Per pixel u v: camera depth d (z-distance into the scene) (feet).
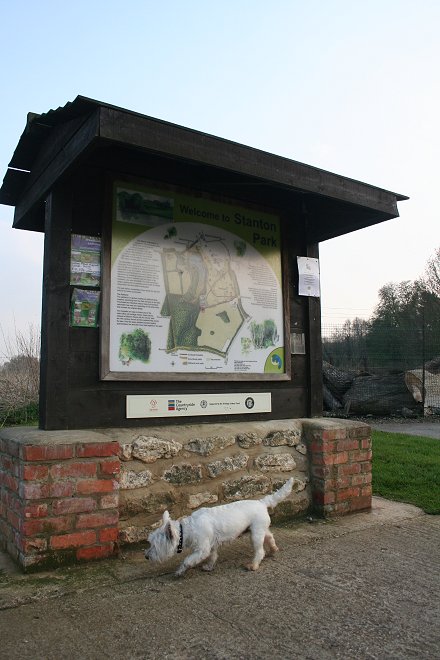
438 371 53.26
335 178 16.33
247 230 17.51
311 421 17.38
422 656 8.50
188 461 14.56
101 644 8.80
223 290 16.69
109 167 15.02
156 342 15.12
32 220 17.37
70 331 13.98
